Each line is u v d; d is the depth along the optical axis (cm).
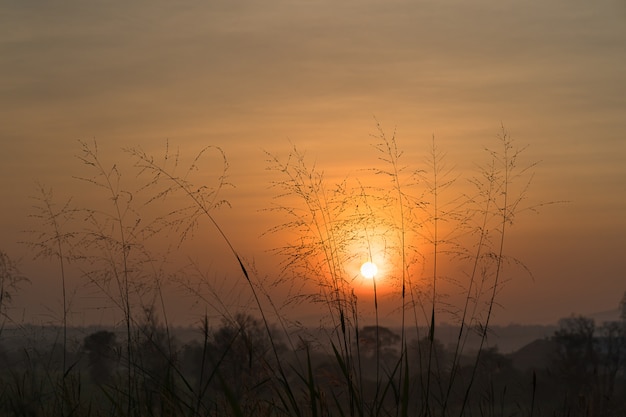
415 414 509
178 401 482
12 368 534
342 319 512
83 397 529
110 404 522
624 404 734
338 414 489
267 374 497
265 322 514
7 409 498
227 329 509
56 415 505
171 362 505
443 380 534
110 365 535
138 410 510
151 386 512
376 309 531
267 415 493
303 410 495
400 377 486
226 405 489
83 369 539
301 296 523
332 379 500
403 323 558
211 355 505
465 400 513
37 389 512
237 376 498
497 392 586
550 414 636
